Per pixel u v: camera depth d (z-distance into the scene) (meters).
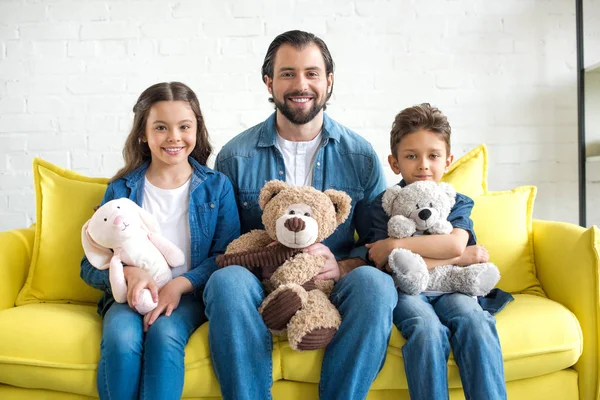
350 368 1.24
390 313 1.28
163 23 2.25
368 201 1.70
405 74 2.27
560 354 1.34
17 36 2.24
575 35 2.27
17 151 2.27
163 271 1.44
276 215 1.39
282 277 1.35
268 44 2.26
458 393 1.33
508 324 1.34
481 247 1.51
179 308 1.37
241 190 1.72
